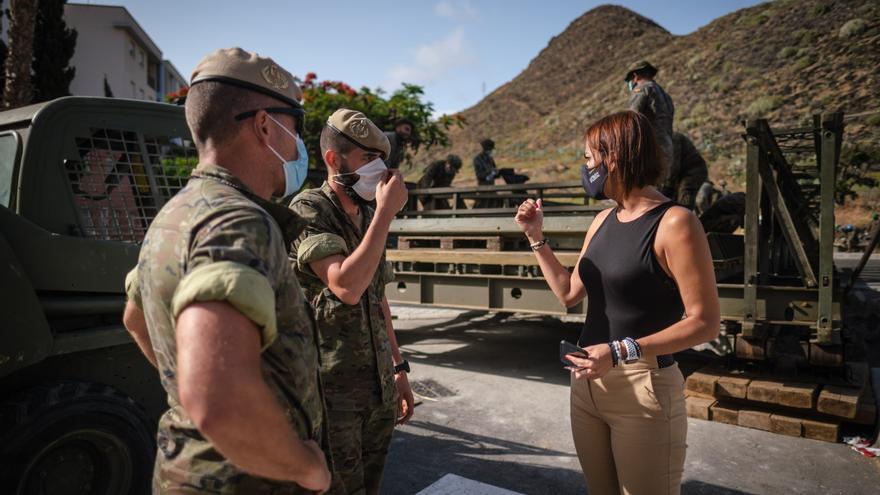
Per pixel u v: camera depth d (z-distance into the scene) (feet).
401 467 10.82
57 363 8.09
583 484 10.21
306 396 3.47
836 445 11.49
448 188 18.10
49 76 51.98
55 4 52.44
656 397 5.36
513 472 10.64
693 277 5.18
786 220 12.82
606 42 311.68
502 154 220.64
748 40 178.81
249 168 3.74
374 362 5.97
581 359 5.31
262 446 2.85
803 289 12.71
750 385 12.50
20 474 6.79
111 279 8.36
